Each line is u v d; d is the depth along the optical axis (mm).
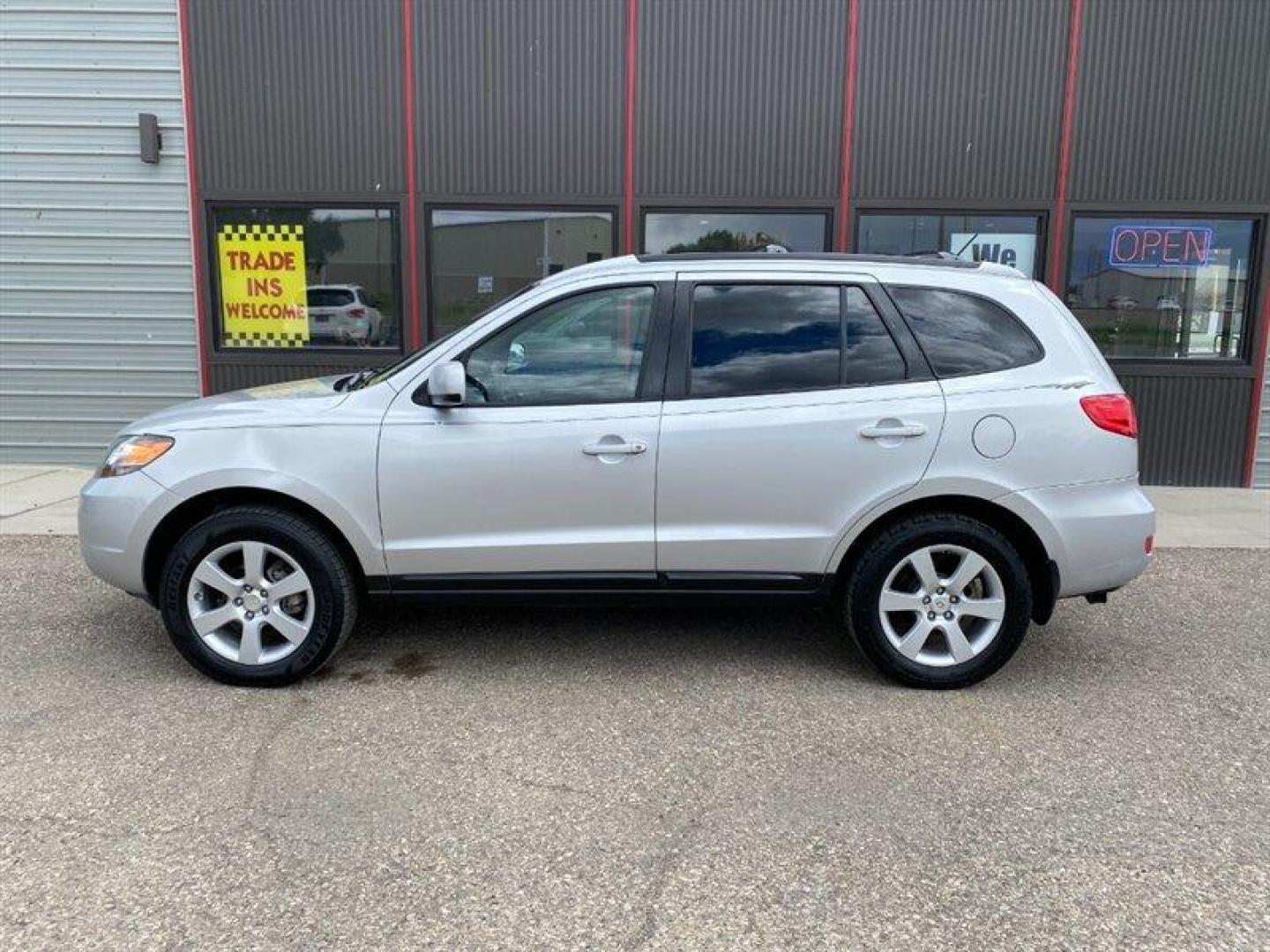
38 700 3785
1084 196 8023
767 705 3820
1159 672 4246
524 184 8062
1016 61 7867
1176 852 2812
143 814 2951
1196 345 8266
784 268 3951
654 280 3930
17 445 8570
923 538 3842
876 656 3932
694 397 3857
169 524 3953
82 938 2379
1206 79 7852
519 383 3877
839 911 2525
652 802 3064
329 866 2695
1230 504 7684
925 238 8156
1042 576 3955
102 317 8383
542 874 2674
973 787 3184
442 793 3104
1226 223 8094
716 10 7832
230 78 7973
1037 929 2455
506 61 7906
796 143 7992
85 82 8055
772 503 3855
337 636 3889
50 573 5504
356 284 8266
